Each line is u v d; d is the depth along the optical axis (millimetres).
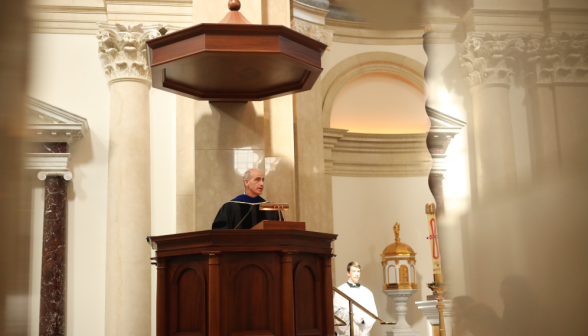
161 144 7719
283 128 6945
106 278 7188
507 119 679
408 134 10766
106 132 7684
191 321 4102
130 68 7656
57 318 7012
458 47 723
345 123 10812
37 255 7098
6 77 449
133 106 7559
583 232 583
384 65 10922
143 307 7070
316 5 9438
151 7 7867
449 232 702
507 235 627
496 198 654
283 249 4109
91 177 7555
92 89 7762
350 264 7547
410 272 9391
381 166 10711
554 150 632
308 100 9055
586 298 570
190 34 4594
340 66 10555
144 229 7289
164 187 7602
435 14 716
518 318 591
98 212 7488
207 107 6035
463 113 726
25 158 451
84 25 7883
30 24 468
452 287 690
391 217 10578
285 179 6809
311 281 4477
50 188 7227
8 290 434
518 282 605
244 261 4074
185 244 4152
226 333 3914
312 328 4371
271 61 4891
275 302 4070
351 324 6117
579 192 597
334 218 10211
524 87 671
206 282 4039
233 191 5926
